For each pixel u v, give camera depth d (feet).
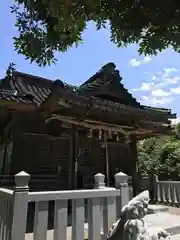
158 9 7.29
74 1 7.65
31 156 23.25
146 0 7.29
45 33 9.53
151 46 8.40
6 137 27.02
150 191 26.32
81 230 9.04
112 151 28.71
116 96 27.73
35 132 23.65
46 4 8.28
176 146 40.50
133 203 6.09
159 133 24.82
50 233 12.89
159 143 46.91
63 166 24.52
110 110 18.51
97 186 10.82
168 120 22.88
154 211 20.03
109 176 27.12
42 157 23.79
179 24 7.32
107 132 23.02
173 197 23.58
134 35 8.43
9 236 7.96
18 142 22.97
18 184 8.23
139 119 20.51
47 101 18.17
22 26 9.55
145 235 5.65
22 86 29.25
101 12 8.10
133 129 22.53
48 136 24.22
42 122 24.13
